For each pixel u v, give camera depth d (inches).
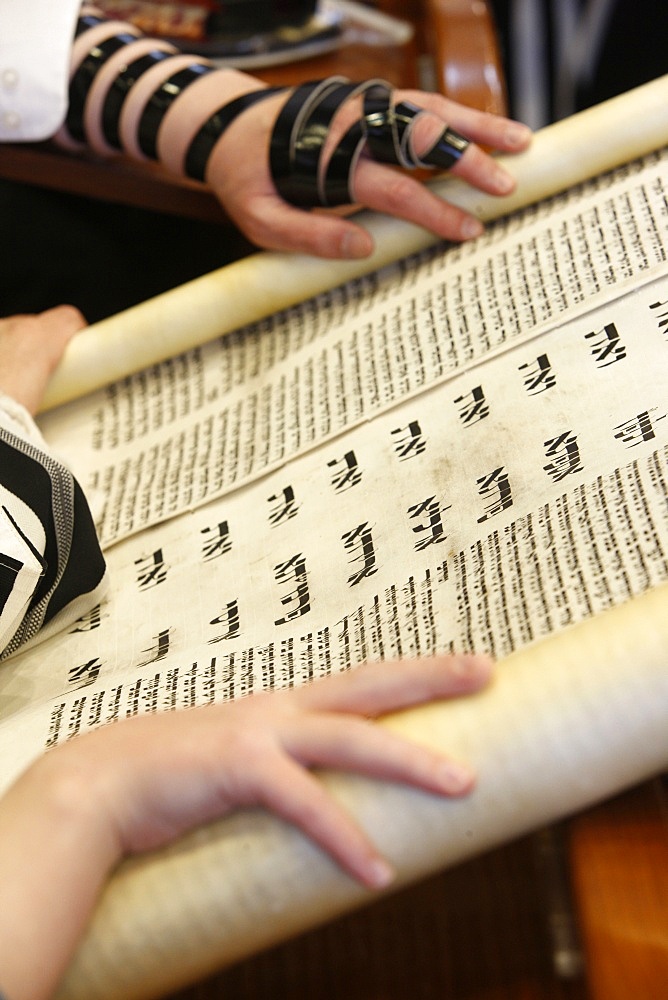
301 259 22.6
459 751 12.3
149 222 33.5
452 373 19.2
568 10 50.1
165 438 22.4
